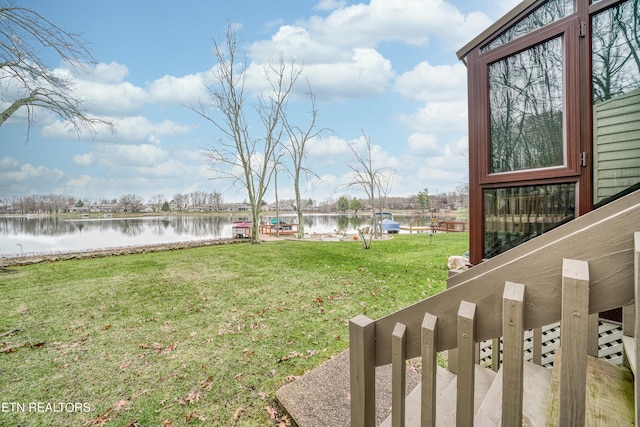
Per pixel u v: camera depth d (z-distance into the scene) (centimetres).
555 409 111
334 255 919
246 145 1366
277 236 1606
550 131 228
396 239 1379
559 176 220
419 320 108
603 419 99
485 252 269
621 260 67
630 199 95
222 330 349
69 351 298
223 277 624
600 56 203
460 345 94
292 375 253
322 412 196
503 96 256
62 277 628
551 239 123
